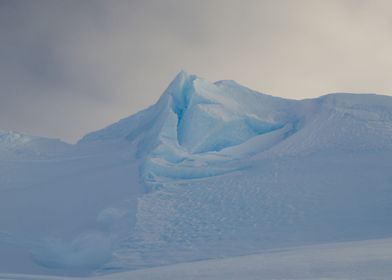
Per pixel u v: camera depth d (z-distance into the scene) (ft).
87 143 151.94
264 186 95.81
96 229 88.94
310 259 42.06
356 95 135.64
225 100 138.62
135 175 114.93
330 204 82.99
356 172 95.61
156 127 132.36
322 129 120.88
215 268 43.55
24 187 115.03
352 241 62.54
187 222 83.41
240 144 126.21
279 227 76.59
